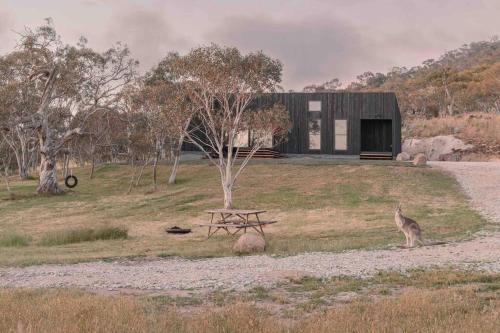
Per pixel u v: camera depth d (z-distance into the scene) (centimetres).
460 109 11025
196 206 3428
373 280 1234
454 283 1182
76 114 5078
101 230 2403
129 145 4281
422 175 3903
